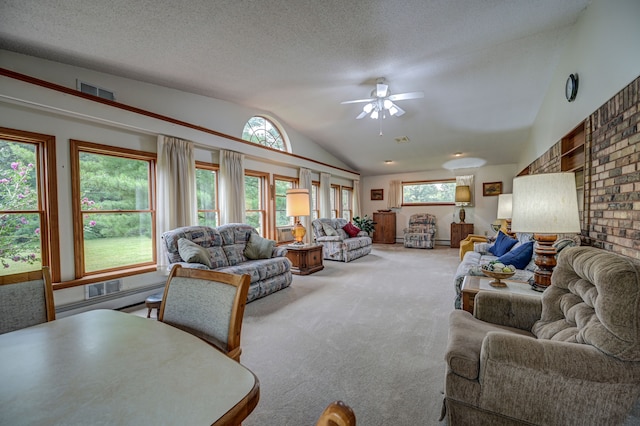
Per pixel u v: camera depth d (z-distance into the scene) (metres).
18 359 0.87
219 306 1.13
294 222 6.52
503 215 5.09
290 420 1.54
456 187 8.03
